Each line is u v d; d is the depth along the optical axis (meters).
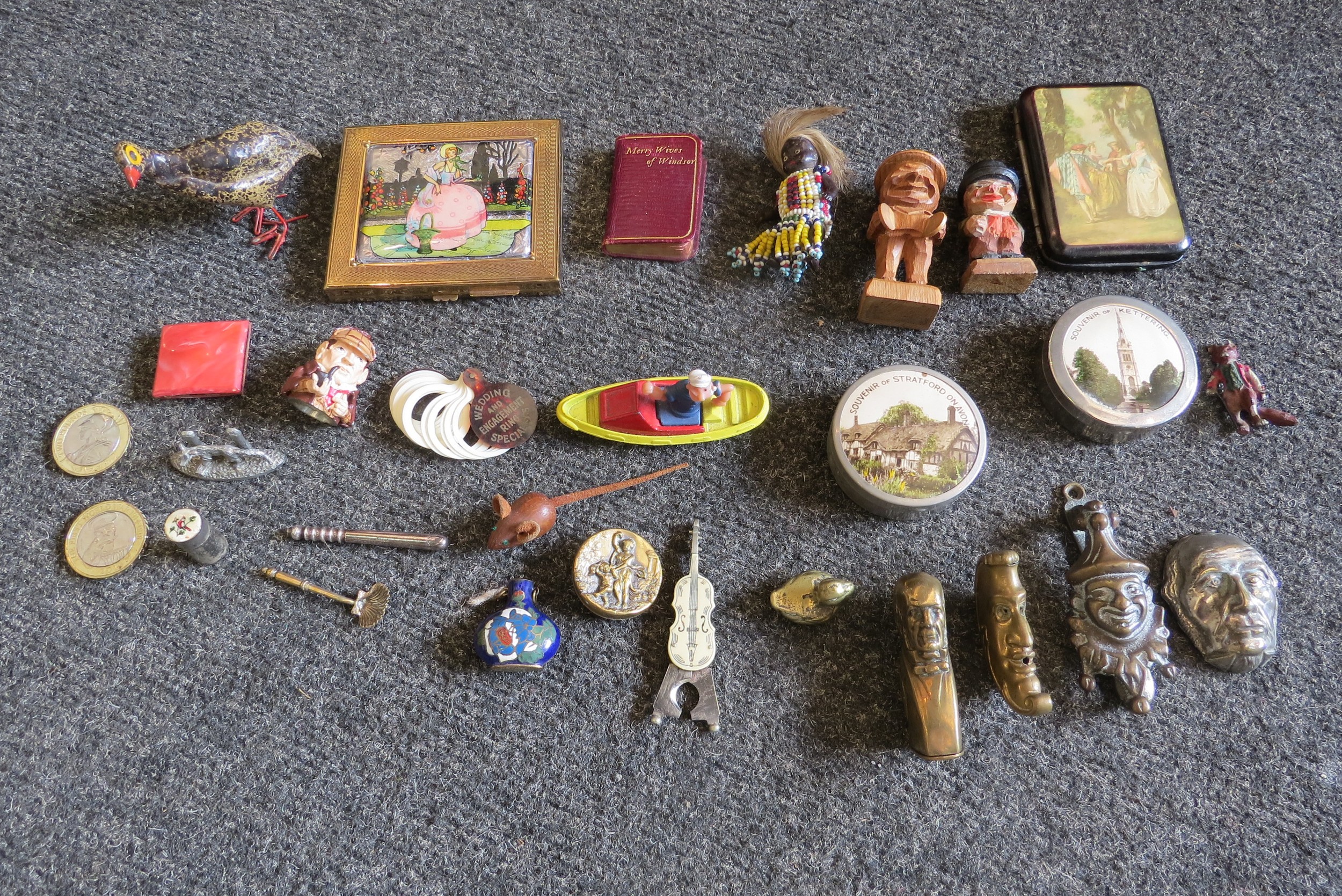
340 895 1.21
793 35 1.62
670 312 1.45
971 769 1.25
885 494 1.26
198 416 1.41
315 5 1.63
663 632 1.30
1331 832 1.22
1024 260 1.38
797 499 1.35
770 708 1.27
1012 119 1.57
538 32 1.63
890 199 1.36
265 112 1.59
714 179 1.53
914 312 1.36
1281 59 1.60
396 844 1.23
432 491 1.36
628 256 1.47
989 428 1.39
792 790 1.24
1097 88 1.52
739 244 1.49
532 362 1.42
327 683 1.29
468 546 1.34
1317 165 1.54
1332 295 1.46
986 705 1.27
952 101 1.58
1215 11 1.63
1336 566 1.33
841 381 1.41
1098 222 1.43
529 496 1.28
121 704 1.29
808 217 1.39
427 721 1.28
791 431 1.38
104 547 1.34
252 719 1.28
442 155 1.50
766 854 1.22
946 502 1.27
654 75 1.61
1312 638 1.30
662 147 1.48
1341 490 1.36
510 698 1.28
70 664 1.31
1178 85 1.59
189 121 1.59
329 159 1.55
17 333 1.46
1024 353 1.42
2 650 1.31
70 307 1.47
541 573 1.32
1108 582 1.22
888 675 1.28
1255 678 1.28
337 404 1.33
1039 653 1.29
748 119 1.57
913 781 1.25
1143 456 1.38
